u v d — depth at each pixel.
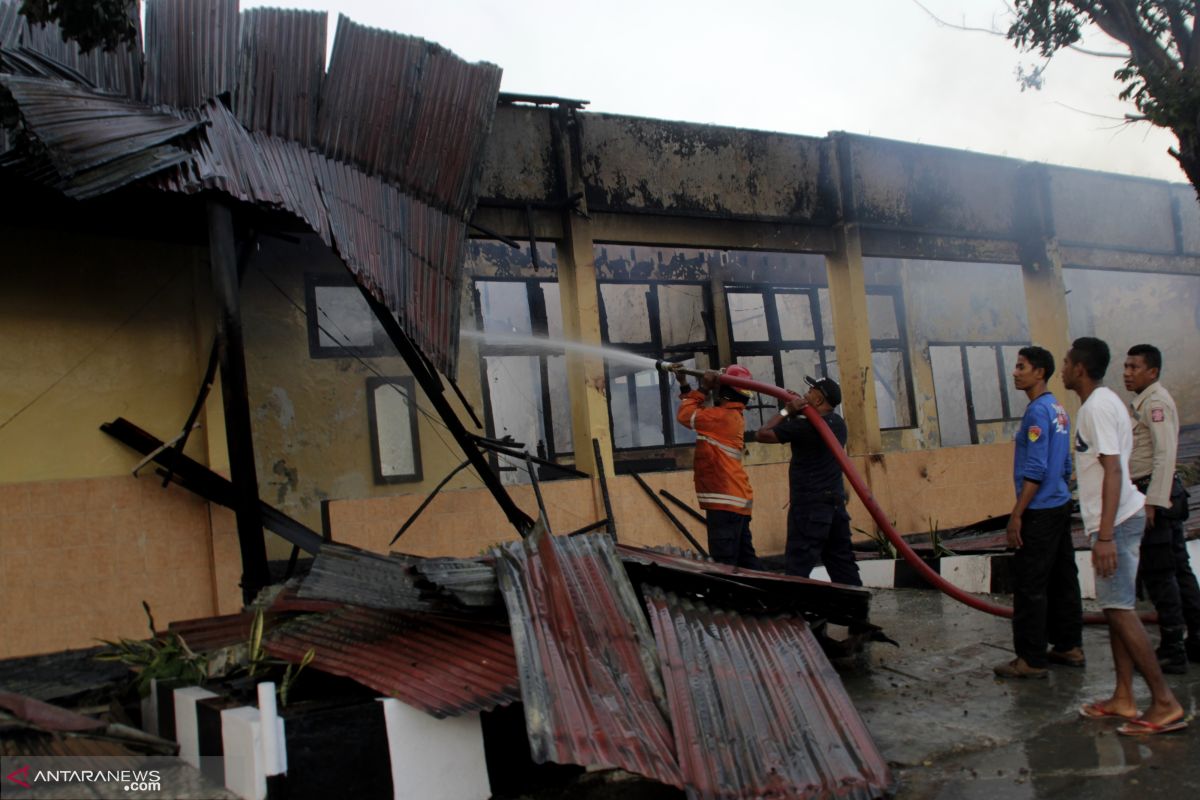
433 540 7.36
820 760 3.51
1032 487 4.96
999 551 8.02
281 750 3.09
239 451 5.10
